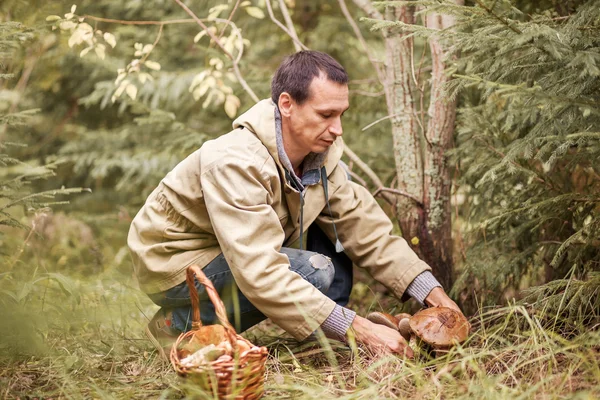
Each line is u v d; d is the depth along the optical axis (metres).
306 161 2.23
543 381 1.65
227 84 3.80
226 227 1.98
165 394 1.77
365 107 3.66
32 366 2.13
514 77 2.28
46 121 5.45
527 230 2.64
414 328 1.99
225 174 2.01
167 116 3.62
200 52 4.82
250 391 1.72
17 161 2.71
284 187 2.14
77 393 1.85
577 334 2.12
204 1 4.60
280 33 4.62
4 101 4.52
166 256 2.18
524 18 2.64
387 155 3.43
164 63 4.84
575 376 1.79
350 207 2.33
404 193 2.70
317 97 2.02
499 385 1.82
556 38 1.91
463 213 3.08
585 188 2.49
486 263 2.61
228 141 2.08
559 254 2.15
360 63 4.64
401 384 1.88
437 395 1.79
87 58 4.68
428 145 2.68
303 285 2.00
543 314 2.12
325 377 2.03
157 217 2.21
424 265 2.33
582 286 2.09
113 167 5.13
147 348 2.36
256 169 2.01
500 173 2.43
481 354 1.85
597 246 2.32
